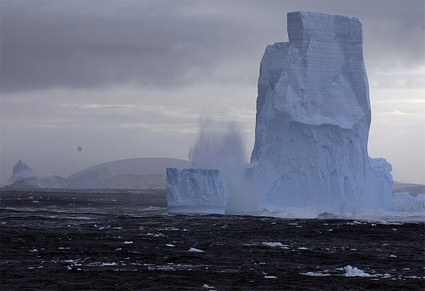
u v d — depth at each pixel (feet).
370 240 607.37
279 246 552.00
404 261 471.21
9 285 365.40
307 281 385.29
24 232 654.53
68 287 361.71
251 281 384.06
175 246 543.80
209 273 408.05
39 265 432.66
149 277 391.86
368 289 365.40
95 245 545.85
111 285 367.45
